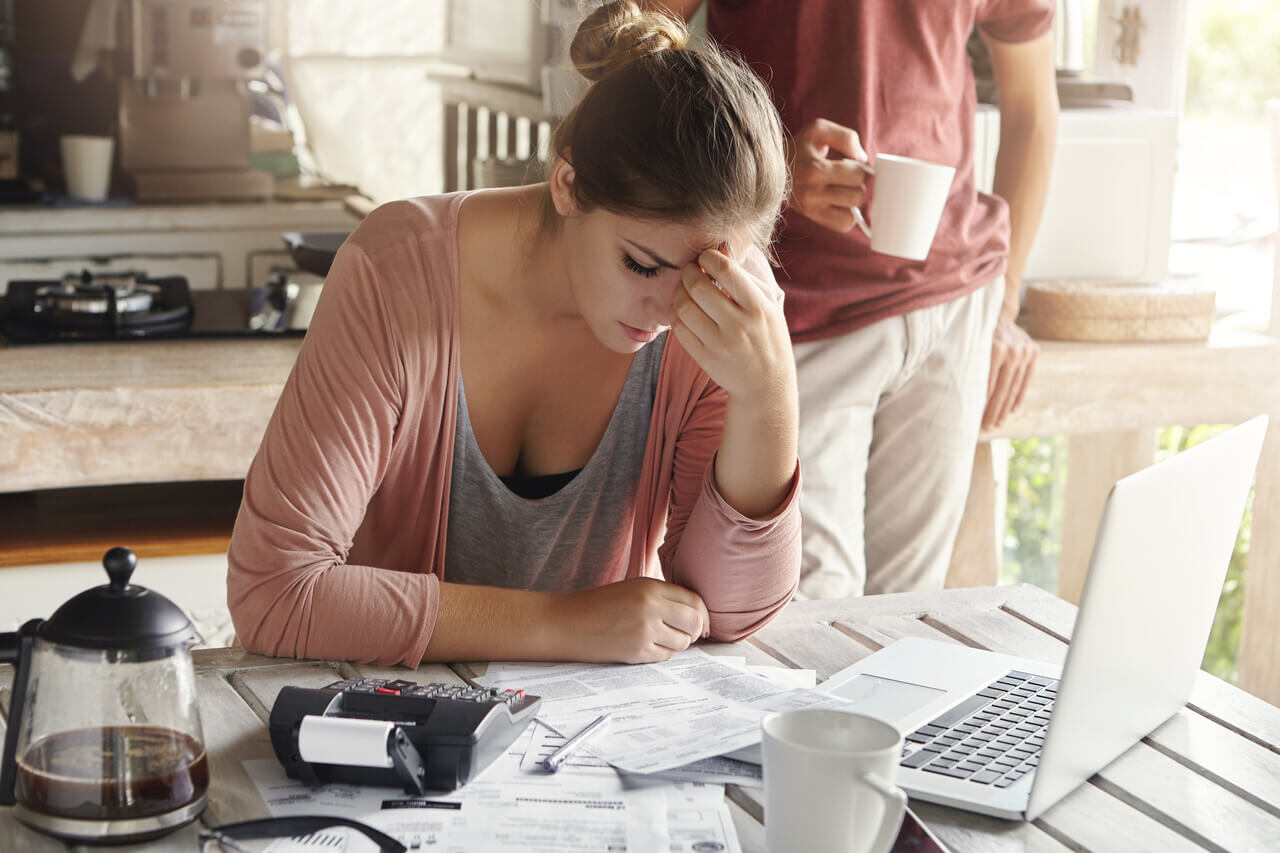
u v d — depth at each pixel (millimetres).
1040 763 807
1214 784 895
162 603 789
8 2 3773
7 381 2008
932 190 1796
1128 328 2469
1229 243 2832
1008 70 2371
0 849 756
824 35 2041
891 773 713
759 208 1001
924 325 2121
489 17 3846
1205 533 927
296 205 3699
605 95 997
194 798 787
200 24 3527
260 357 2271
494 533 1234
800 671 1068
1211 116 2814
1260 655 2631
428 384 1137
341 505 1088
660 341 1210
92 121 3922
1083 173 2607
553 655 1064
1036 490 3041
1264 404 2512
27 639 778
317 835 765
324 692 872
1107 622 812
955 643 1130
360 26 4105
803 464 2107
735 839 780
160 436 2029
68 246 3502
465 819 794
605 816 802
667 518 1337
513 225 1135
